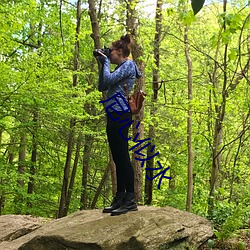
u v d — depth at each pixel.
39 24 12.96
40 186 13.66
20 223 6.38
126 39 4.36
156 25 11.20
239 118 12.46
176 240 4.12
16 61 10.34
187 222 4.80
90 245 4.00
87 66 13.33
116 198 4.68
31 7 10.75
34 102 9.84
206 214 6.00
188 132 10.66
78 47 12.39
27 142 12.42
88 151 14.03
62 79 10.41
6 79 9.43
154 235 3.98
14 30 10.67
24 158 15.54
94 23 8.07
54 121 10.83
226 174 13.39
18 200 13.43
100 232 4.18
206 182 13.88
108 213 5.05
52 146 12.64
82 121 12.21
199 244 4.56
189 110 10.44
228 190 12.76
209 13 10.77
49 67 9.84
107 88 4.28
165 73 13.08
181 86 14.71
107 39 12.87
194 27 11.95
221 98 10.00
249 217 5.10
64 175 13.26
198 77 12.49
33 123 10.68
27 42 13.70
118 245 3.95
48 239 4.30
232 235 4.62
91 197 17.16
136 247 3.87
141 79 9.65
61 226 4.99
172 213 5.08
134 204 4.64
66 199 14.38
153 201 15.41
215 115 10.42
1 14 9.68
